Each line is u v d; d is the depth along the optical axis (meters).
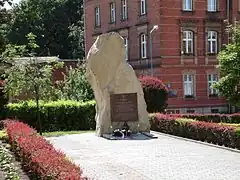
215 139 17.17
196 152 15.25
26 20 69.94
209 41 42.59
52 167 8.41
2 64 25.89
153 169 12.38
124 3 46.16
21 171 12.05
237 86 23.55
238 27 24.84
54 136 21.61
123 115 20.56
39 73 23.73
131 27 44.88
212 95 42.31
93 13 52.00
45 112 26.22
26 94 25.22
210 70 42.38
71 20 74.25
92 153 15.41
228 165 12.76
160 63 40.44
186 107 41.16
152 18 41.53
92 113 26.94
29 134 14.09
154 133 21.12
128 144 17.53
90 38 52.97
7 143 17.55
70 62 40.16
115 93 20.59
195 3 41.81
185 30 41.44
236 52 23.42
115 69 20.83
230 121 26.03
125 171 12.17
